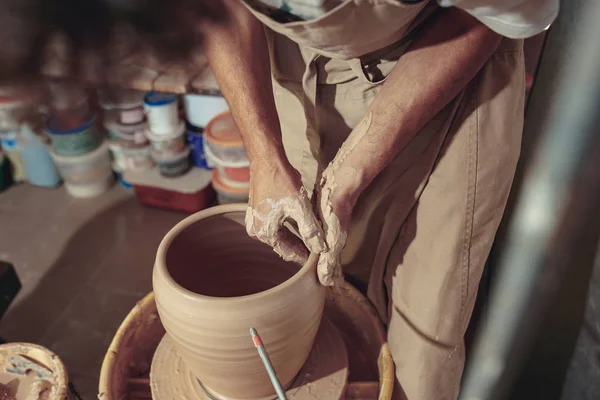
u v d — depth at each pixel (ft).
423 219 3.25
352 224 3.66
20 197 7.18
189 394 3.37
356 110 3.28
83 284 5.79
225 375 2.95
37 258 6.15
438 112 3.06
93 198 7.10
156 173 6.71
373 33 2.43
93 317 5.41
